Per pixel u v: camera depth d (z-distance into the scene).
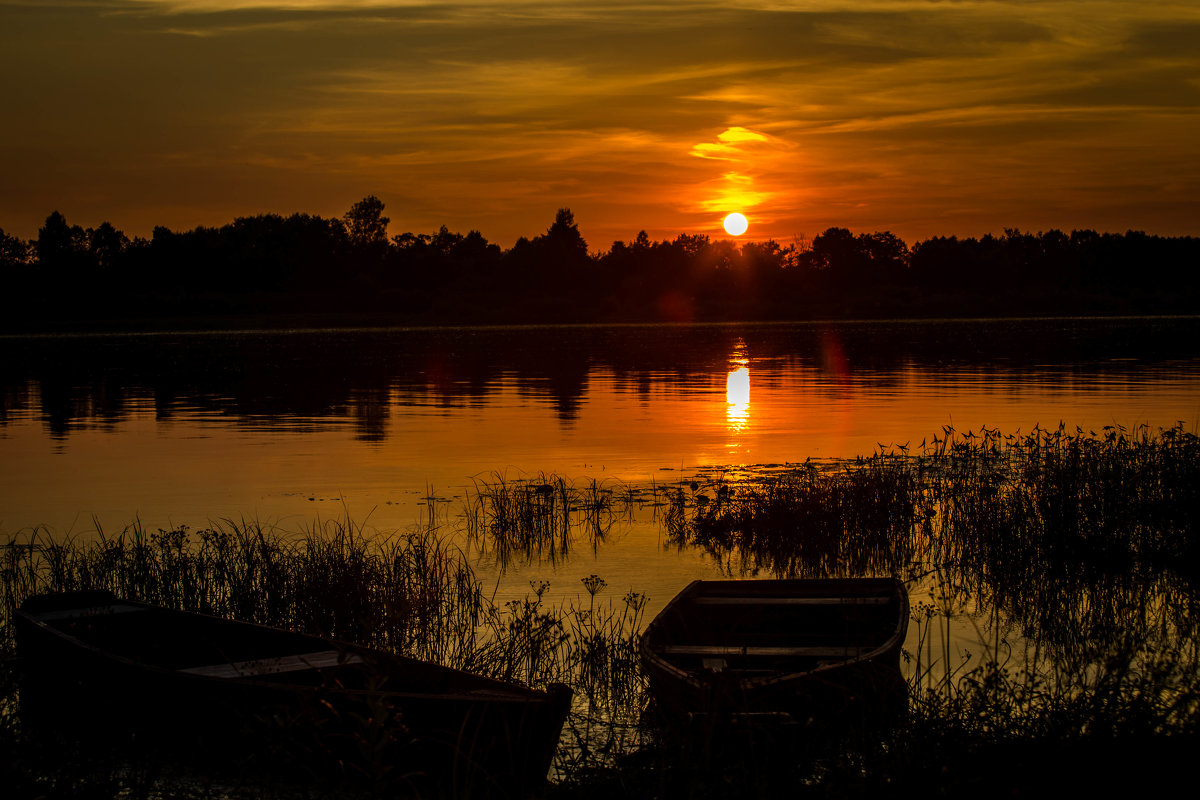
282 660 7.17
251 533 13.07
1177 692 6.47
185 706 6.75
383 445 21.34
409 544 11.63
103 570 10.68
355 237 153.12
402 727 5.80
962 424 23.50
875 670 6.68
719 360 48.91
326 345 68.06
